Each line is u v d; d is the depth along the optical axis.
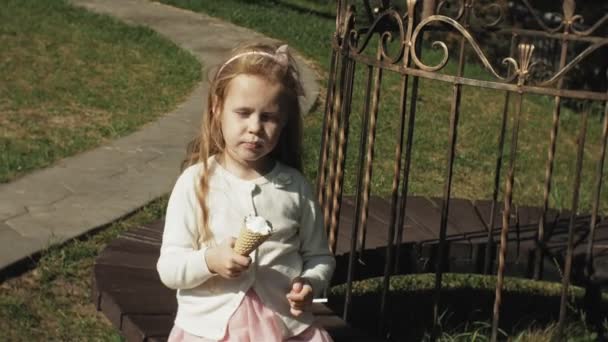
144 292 3.56
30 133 6.94
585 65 11.29
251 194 2.75
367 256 4.25
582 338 4.46
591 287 4.38
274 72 2.67
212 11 12.05
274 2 13.86
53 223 5.23
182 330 2.82
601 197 7.12
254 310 2.74
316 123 7.63
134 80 8.70
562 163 7.85
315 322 2.89
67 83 8.37
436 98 8.98
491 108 9.02
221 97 2.70
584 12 11.64
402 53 3.40
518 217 4.92
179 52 9.78
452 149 3.43
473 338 4.29
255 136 2.66
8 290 4.49
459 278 5.24
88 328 4.27
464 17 5.25
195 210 2.75
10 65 8.76
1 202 5.50
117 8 11.87
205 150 2.77
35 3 11.38
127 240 4.11
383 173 6.71
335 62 3.87
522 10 11.91
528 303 5.02
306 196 2.85
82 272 4.73
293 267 2.80
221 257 2.59
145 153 6.70
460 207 5.03
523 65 3.22
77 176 6.08
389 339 4.41
